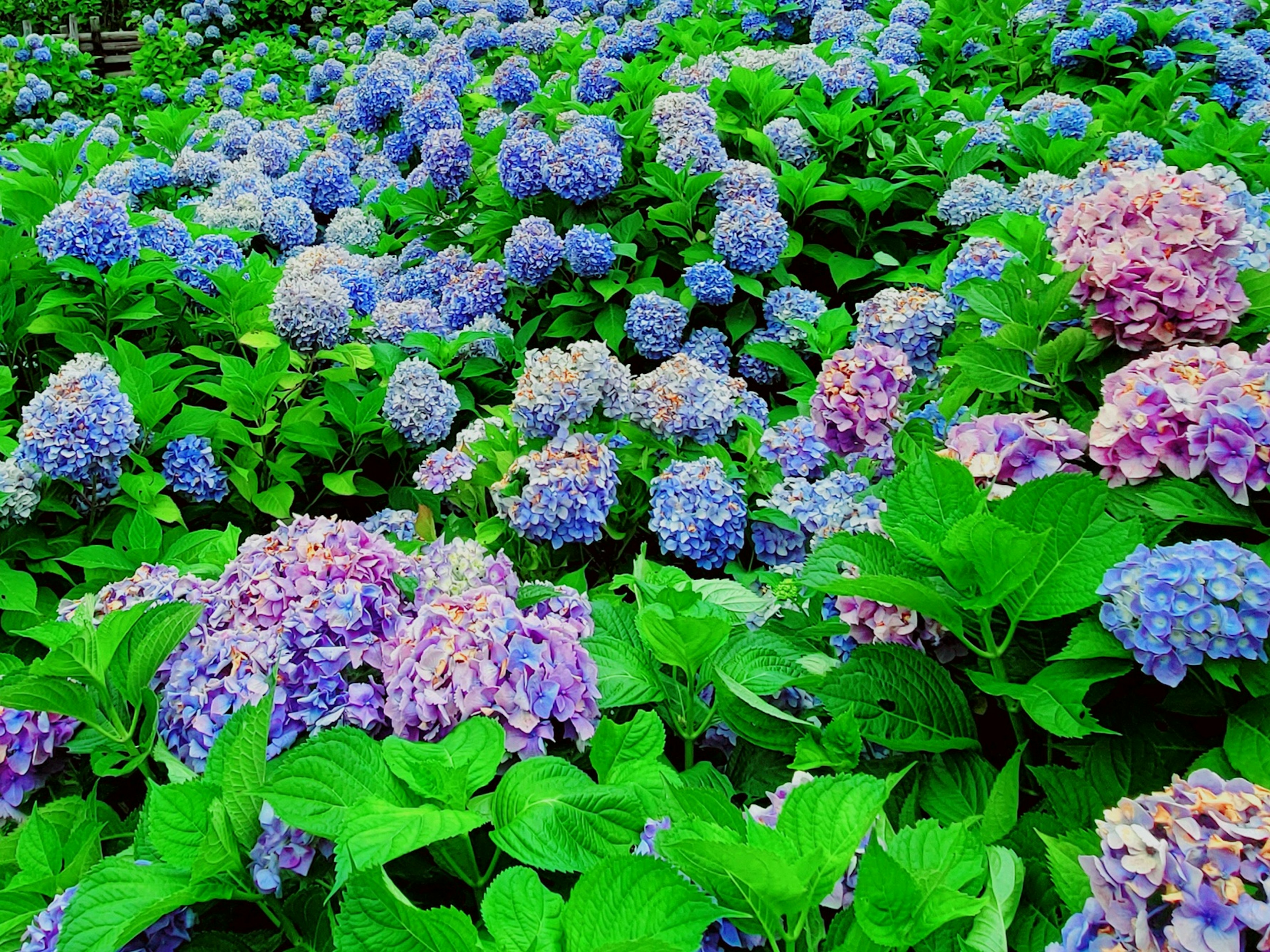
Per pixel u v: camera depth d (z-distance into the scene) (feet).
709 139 13.76
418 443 11.63
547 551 8.73
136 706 5.21
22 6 40.68
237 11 38.27
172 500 10.68
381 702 4.99
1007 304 7.06
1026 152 14.87
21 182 13.29
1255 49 20.06
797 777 4.33
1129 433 5.08
